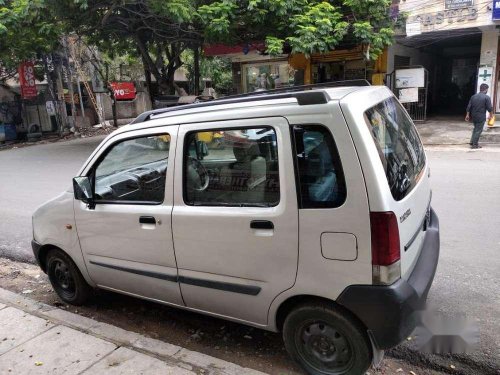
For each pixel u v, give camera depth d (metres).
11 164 13.64
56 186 9.66
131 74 26.39
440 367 2.94
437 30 13.37
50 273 4.18
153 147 3.21
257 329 3.54
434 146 12.07
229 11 12.30
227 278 2.93
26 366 3.05
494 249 4.69
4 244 6.01
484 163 9.34
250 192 2.79
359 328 2.58
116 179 3.45
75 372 2.95
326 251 2.53
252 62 18.78
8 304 3.99
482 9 12.60
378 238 2.40
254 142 2.74
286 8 12.22
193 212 2.98
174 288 3.23
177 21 12.38
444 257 4.55
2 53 17.06
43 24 13.05
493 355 2.97
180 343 3.44
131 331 3.62
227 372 2.86
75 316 3.71
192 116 3.01
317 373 2.77
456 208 6.18
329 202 2.50
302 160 2.57
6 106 23.06
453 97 21.39
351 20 13.17
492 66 13.98
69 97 23.92
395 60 16.11
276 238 2.67
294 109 2.57
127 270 3.46
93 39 16.97
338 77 16.61
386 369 2.95
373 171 2.39
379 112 2.79
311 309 2.67
